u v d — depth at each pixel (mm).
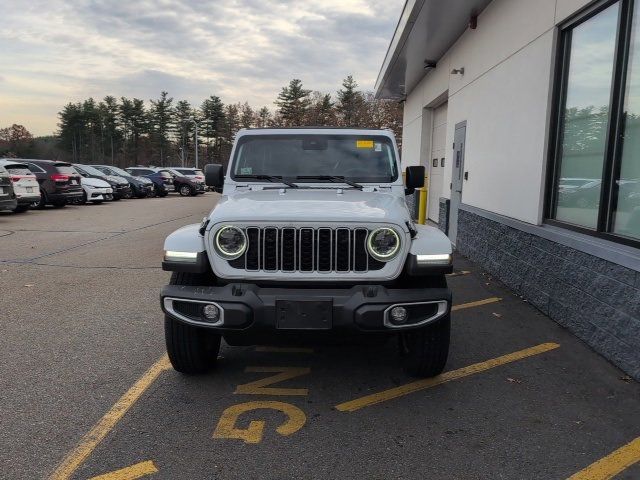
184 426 3350
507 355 4617
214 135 92312
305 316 3389
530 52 6562
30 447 3076
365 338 3545
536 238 6113
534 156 6383
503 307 6125
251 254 3533
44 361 4398
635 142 4543
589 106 5340
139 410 3559
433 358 3889
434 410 3607
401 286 3730
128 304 6148
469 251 9172
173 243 3619
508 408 3637
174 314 3584
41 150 97812
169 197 30453
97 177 25109
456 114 10523
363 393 3871
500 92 7664
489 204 8078
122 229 13398
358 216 3504
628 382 4055
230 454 3031
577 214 5547
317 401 3734
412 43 10906
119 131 94500
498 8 7816
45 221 15141
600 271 4637
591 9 5195
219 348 4590
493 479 2820
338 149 4914
